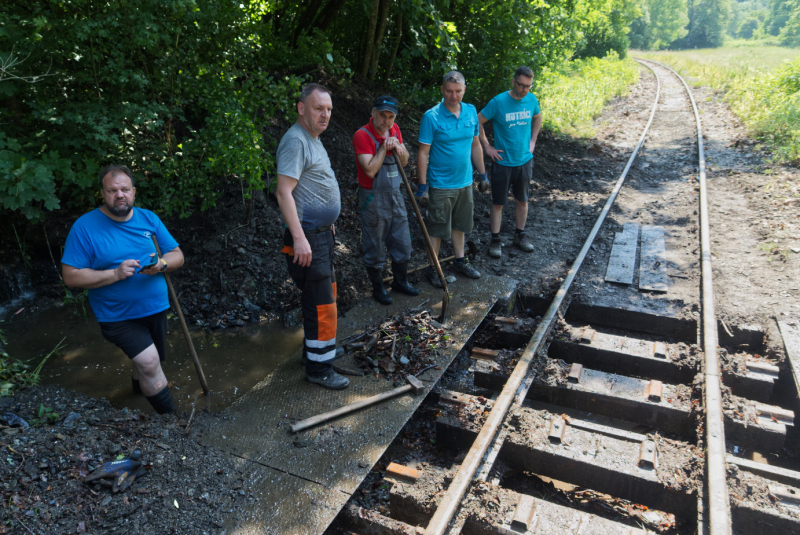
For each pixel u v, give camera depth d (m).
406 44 9.82
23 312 4.88
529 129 5.71
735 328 4.51
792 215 6.79
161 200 5.31
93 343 4.43
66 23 4.27
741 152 10.51
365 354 4.05
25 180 3.92
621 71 27.14
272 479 2.87
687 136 12.46
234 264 5.27
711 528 2.47
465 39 10.58
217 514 2.63
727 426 3.38
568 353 4.36
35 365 4.09
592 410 3.74
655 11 74.38
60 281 5.25
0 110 4.43
